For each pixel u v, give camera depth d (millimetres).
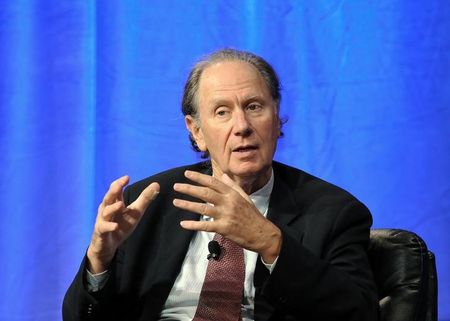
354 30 8859
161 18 9109
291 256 5402
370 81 8828
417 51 8773
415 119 8773
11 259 9008
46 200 9047
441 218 8727
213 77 6176
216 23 9070
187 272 6238
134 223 5664
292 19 8977
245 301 6027
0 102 9031
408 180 8773
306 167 8930
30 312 9016
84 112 9078
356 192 8852
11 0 9070
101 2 9094
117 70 9102
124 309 6301
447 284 8688
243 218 5312
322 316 5535
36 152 9039
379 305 5984
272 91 6312
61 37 9086
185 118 6691
